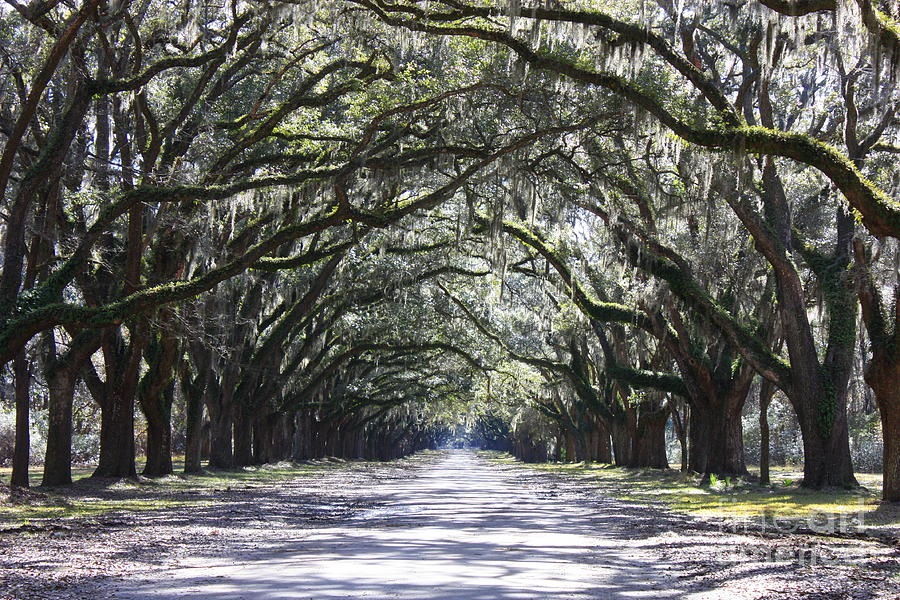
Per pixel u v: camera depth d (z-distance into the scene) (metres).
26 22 24.83
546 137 27.61
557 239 35.44
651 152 28.52
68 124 22.36
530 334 57.47
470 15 21.55
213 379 43.88
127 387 29.92
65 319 21.28
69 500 22.88
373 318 50.97
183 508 22.23
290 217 31.11
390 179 26.58
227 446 44.16
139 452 70.38
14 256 21.52
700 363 32.62
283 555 12.95
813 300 32.34
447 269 42.47
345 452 87.25
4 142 27.58
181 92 29.55
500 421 112.88
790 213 28.16
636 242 29.50
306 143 30.45
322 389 64.25
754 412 63.25
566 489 34.78
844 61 25.70
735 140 19.55
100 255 27.98
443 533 16.48
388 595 9.20
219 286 32.00
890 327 22.22
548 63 21.25
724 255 30.34
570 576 10.96
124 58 26.05
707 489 30.80
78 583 10.33
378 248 41.53
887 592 9.96
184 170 27.84
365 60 27.86
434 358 62.75
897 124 28.80
